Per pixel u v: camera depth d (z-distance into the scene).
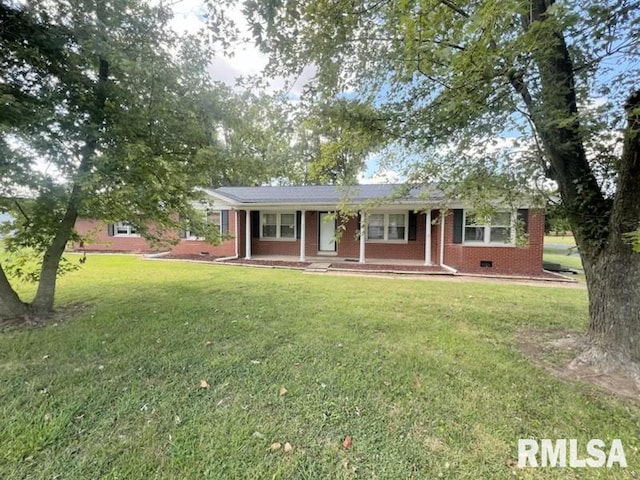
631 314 3.02
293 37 2.96
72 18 3.84
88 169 4.11
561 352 3.46
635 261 3.02
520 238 4.66
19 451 1.94
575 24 2.22
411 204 9.97
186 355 3.31
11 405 2.40
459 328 4.27
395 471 1.83
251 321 4.45
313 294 6.24
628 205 2.91
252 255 13.64
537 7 2.64
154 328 4.13
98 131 3.93
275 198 12.14
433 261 11.94
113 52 3.57
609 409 2.42
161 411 2.36
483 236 9.77
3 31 3.47
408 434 2.14
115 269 9.55
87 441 2.04
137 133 4.14
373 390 2.67
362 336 3.91
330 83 3.40
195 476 1.79
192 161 4.86
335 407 2.43
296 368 3.04
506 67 2.36
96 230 5.75
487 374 2.95
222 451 1.97
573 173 3.28
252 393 2.61
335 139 4.00
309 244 13.33
